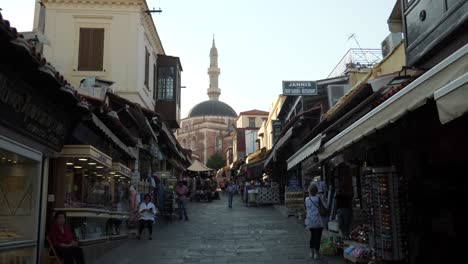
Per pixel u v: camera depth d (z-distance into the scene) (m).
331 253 10.92
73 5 20.05
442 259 7.20
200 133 102.50
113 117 11.28
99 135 11.80
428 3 9.18
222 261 10.56
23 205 8.59
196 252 11.91
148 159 20.94
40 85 7.78
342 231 11.64
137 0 20.06
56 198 10.17
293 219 20.03
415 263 7.63
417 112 7.10
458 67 5.10
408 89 5.96
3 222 8.41
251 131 64.81
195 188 41.78
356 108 11.84
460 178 6.99
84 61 19.67
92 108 9.74
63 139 9.79
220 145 101.69
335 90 19.97
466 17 7.67
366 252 8.92
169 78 25.00
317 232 10.59
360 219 11.85
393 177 8.02
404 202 7.89
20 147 7.92
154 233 16.23
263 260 10.55
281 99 34.53
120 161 15.46
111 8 20.11
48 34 19.70
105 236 12.30
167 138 22.88
